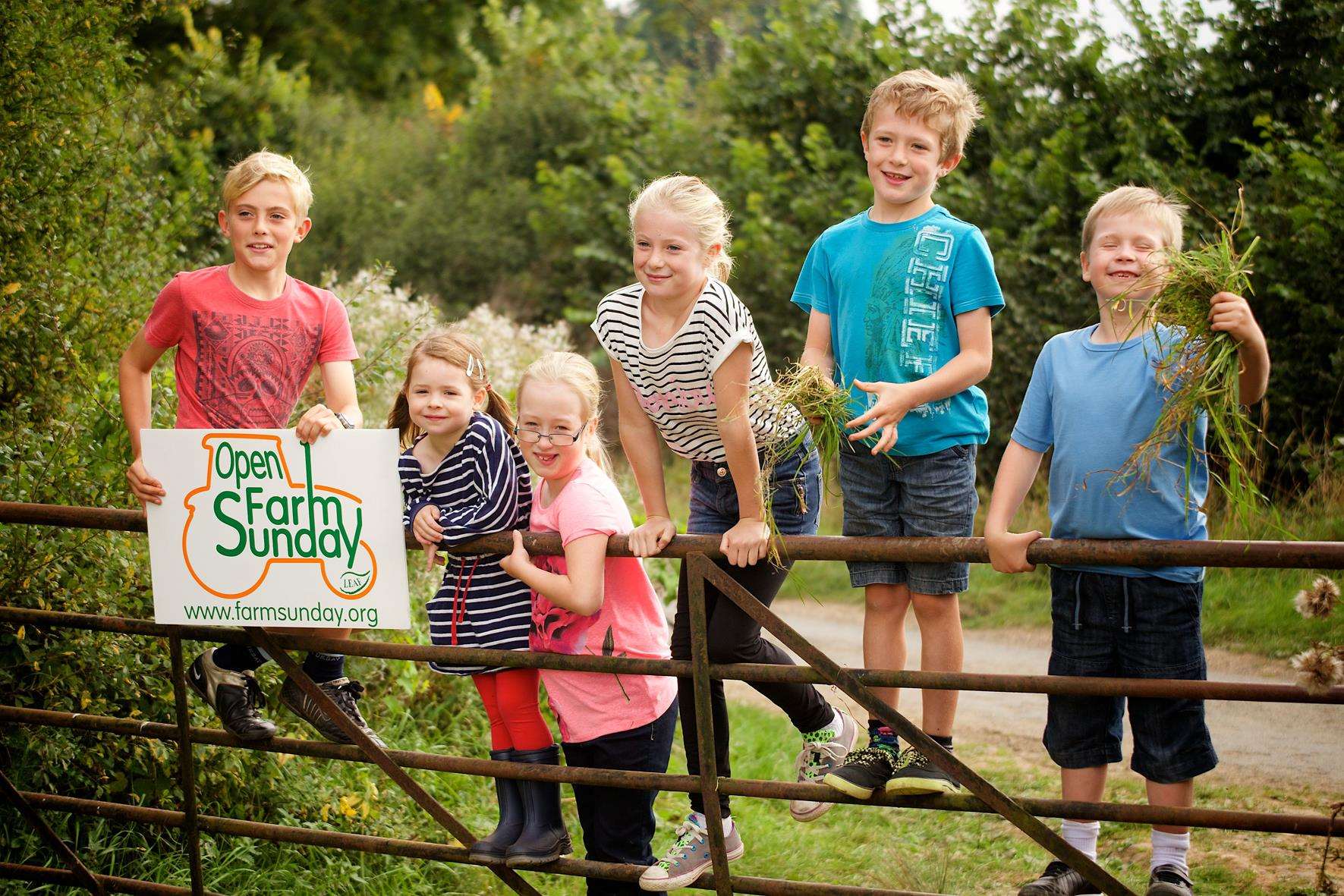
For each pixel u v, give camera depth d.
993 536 2.70
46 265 4.64
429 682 5.60
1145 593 2.98
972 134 11.51
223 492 3.17
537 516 3.18
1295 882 4.25
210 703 3.47
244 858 4.15
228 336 3.54
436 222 14.94
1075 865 2.73
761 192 12.71
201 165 7.02
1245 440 2.56
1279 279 8.90
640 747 3.19
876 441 3.36
